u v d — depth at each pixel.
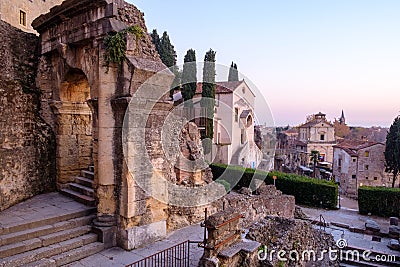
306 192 20.45
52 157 11.14
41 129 10.88
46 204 9.52
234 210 7.63
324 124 48.75
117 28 8.16
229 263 6.79
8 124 9.77
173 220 9.95
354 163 33.94
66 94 10.74
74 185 10.62
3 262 6.50
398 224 15.97
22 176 10.05
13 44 10.89
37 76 11.20
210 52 19.27
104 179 8.33
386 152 32.09
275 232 9.27
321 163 47.12
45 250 7.17
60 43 9.48
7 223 7.75
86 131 11.55
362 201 18.69
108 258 7.59
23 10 18.59
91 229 8.38
